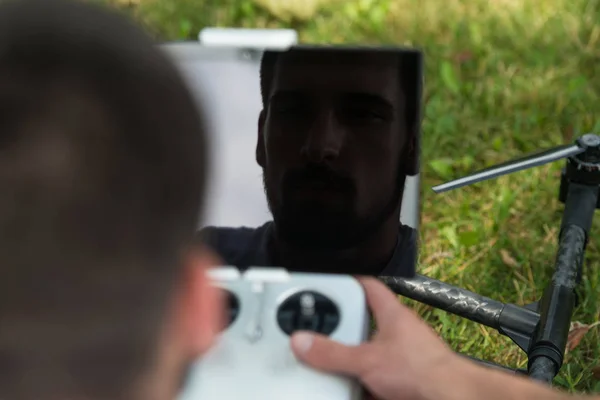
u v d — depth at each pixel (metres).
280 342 0.87
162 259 0.48
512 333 1.31
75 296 0.45
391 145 1.06
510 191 1.95
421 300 1.36
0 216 0.43
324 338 0.86
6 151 0.44
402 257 1.07
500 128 2.21
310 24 2.73
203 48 1.02
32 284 0.44
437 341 0.92
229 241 1.04
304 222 1.05
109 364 0.46
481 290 1.75
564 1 2.73
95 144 0.45
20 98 0.45
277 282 0.93
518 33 2.58
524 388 0.88
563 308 1.30
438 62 2.46
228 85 1.03
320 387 0.83
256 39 1.02
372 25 2.66
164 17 2.71
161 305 0.49
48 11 0.47
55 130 0.45
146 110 0.47
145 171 0.47
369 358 0.86
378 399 0.88
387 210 1.07
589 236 1.65
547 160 1.43
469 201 1.96
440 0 2.79
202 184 0.50
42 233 0.44
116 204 0.46
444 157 2.12
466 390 0.86
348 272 1.06
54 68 0.46
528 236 1.88
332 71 1.04
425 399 0.85
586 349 1.61
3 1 0.47
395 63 1.05
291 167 1.05
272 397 0.81
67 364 0.45
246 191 1.04
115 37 0.47
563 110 2.25
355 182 1.05
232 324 0.89
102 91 0.46
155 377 0.50
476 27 2.58
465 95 2.31
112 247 0.46
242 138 1.04
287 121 1.05
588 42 2.54
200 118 0.50
